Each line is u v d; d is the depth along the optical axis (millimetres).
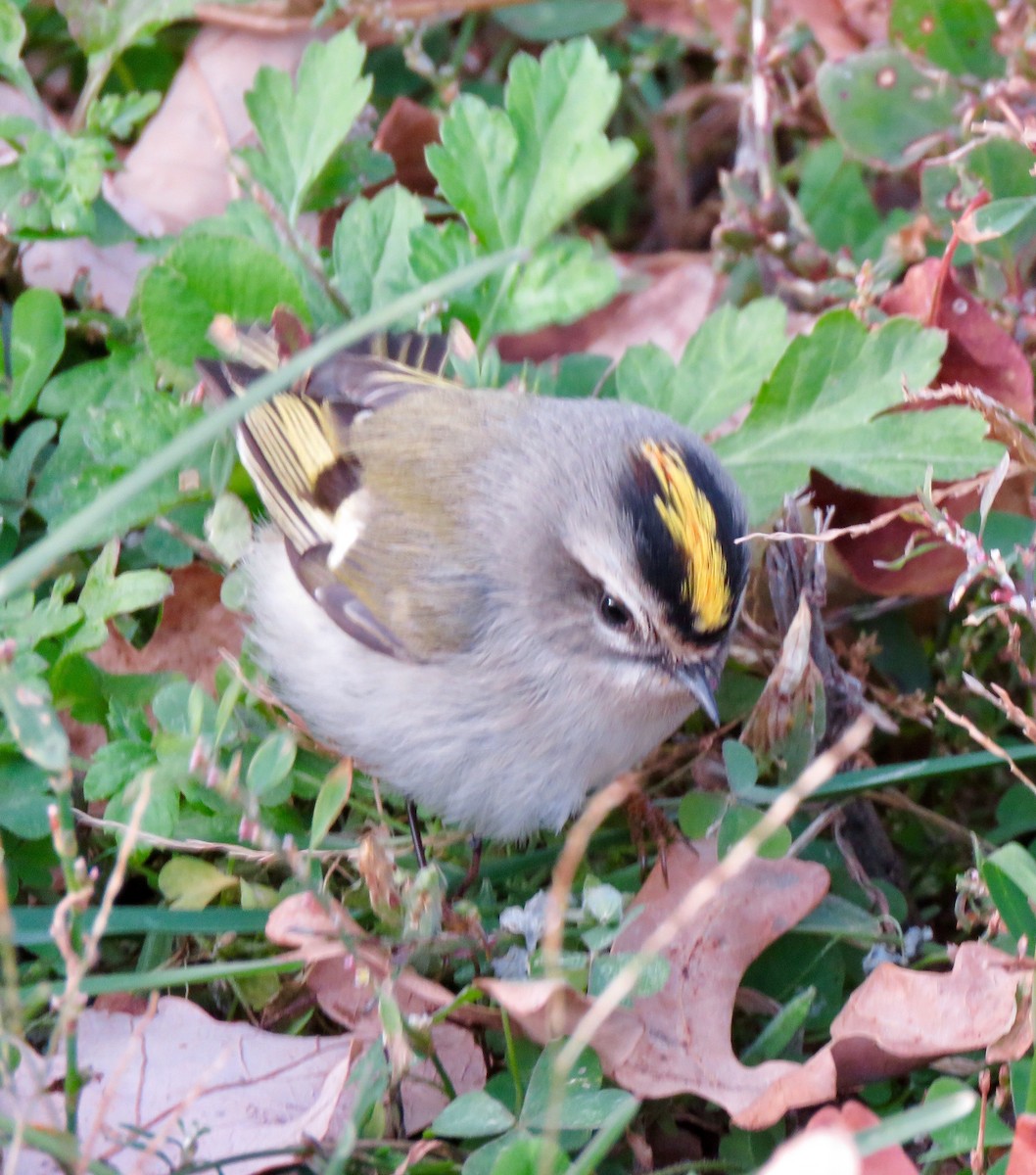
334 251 8430
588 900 6211
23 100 9336
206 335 7828
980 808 8023
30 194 7973
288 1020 6441
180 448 5125
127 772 6473
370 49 10242
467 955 6473
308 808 7379
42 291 7711
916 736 8133
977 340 8039
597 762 7094
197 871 6445
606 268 8172
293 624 7281
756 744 7172
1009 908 6215
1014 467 7488
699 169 11008
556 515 6895
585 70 8086
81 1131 5668
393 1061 5613
